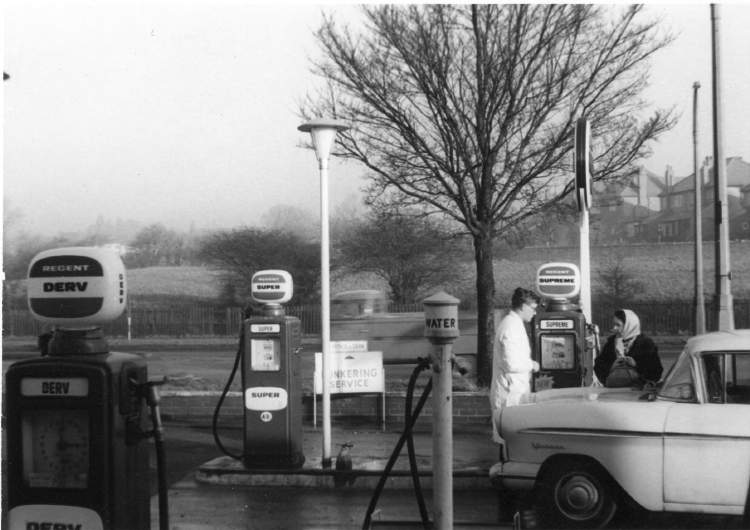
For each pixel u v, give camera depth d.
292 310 37.44
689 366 7.26
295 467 9.77
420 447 11.18
